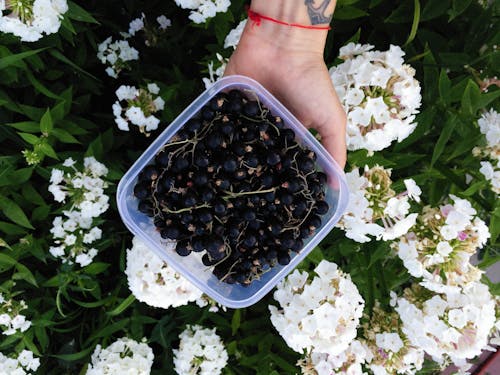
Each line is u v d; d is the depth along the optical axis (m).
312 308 0.38
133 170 0.34
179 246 0.35
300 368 0.48
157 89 0.46
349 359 0.42
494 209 0.39
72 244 0.46
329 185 0.38
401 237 0.40
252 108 0.34
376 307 0.44
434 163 0.42
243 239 0.35
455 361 0.46
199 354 0.47
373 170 0.38
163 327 0.51
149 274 0.41
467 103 0.37
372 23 0.49
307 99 0.39
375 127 0.38
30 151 0.42
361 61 0.37
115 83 0.57
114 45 0.52
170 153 0.33
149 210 0.35
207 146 0.34
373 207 0.38
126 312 0.52
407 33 0.48
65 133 0.42
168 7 0.56
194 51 0.56
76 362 0.52
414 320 0.40
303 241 0.36
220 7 0.42
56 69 0.50
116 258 0.53
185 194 0.34
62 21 0.42
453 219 0.38
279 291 0.40
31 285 0.49
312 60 0.38
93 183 0.44
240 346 0.52
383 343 0.41
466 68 0.44
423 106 0.44
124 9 0.57
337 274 0.39
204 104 0.34
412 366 0.43
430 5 0.43
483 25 0.44
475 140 0.39
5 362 0.46
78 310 0.52
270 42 0.38
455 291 0.39
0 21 0.38
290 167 0.34
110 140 0.48
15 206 0.42
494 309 0.43
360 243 0.44
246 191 0.34
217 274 0.36
